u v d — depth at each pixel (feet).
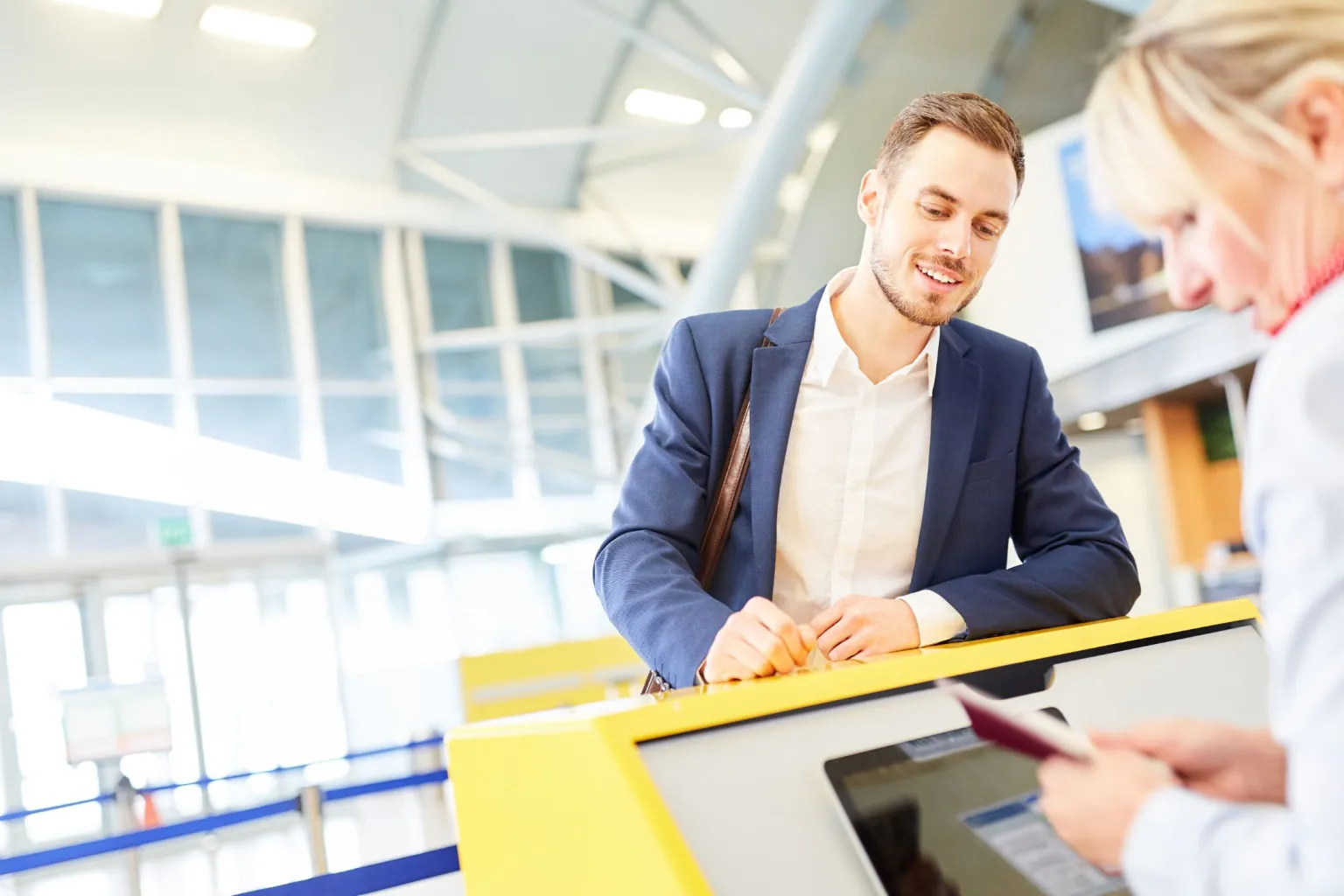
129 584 29.19
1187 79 1.79
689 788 2.16
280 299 36.99
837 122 28.71
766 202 27.55
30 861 9.30
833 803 2.23
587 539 40.98
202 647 30.07
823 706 2.42
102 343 33.83
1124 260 28.14
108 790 26.94
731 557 4.86
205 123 35.24
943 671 2.61
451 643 38.04
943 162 4.19
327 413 37.37
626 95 40.37
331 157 37.73
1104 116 1.93
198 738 29.14
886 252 4.40
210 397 35.14
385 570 37.50
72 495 32.42
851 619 3.84
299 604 31.81
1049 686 2.72
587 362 42.47
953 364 4.84
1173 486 31.50
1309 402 1.57
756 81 31.07
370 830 23.77
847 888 2.14
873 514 4.82
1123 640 2.96
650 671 4.06
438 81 37.29
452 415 39.83
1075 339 29.37
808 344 4.83
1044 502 5.00
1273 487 1.59
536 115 39.58
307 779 29.84
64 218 33.91
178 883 21.61
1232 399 29.09
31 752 26.96
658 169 43.42
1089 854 1.83
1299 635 1.52
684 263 44.93
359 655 36.29
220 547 30.76
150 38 32.60
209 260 36.04
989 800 2.30
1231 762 2.06
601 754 2.13
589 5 31.17
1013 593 4.16
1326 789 1.44
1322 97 1.71
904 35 28.02
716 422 4.84
